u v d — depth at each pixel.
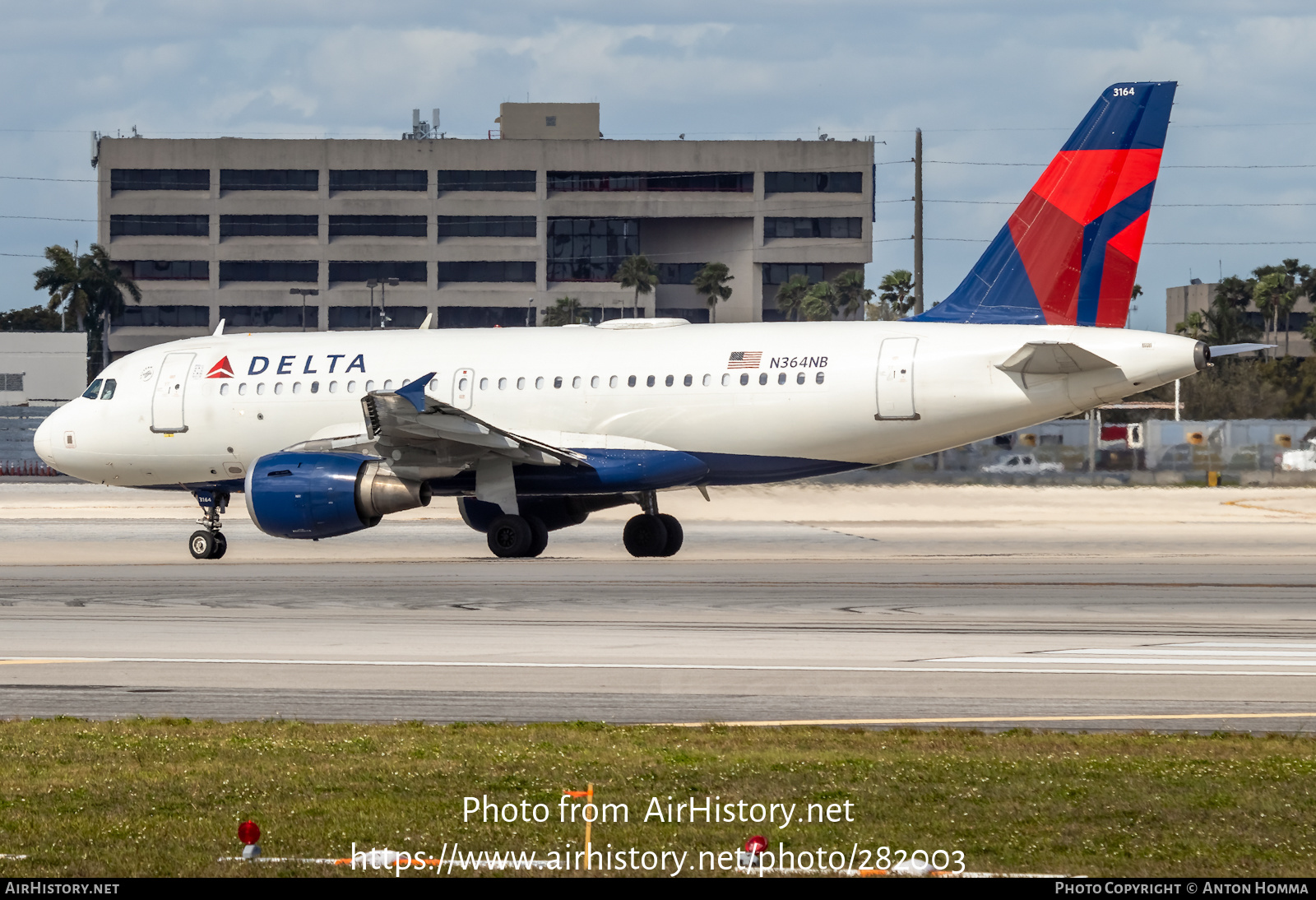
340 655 58.09
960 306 105.06
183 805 34.94
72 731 43.62
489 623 67.75
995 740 42.12
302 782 37.03
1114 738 42.28
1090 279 101.88
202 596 79.94
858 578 89.06
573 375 107.81
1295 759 39.53
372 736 42.72
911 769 38.25
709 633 64.25
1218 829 32.84
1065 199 102.19
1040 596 78.88
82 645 60.88
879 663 55.94
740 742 41.88
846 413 102.62
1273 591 81.38
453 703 48.31
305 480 102.00
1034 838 32.16
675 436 105.75
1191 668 54.72
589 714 46.56
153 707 47.97
